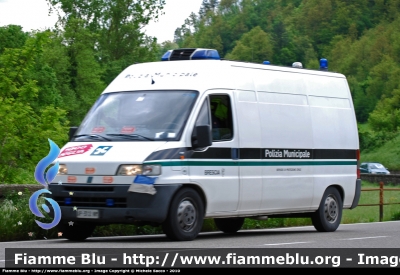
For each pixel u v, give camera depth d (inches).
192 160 469.7
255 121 528.4
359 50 6899.6
